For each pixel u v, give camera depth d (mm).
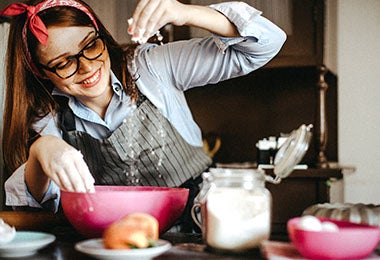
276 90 2719
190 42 1478
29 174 1152
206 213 901
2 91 2025
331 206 962
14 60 1368
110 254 789
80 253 895
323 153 2367
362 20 2703
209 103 2775
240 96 2748
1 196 2078
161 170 1512
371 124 2697
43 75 1377
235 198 883
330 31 2531
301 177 2289
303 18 2416
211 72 1433
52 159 1004
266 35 1308
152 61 1476
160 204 987
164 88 1479
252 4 2457
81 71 1276
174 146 1516
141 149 1479
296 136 984
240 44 1319
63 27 1259
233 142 2750
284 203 2309
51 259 852
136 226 848
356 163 2711
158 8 1090
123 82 1435
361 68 2705
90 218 968
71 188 983
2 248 842
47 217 1161
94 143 1459
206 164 1629
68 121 1468
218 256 859
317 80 2381
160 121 1486
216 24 1227
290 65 2396
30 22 1246
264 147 2391
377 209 918
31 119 1417
